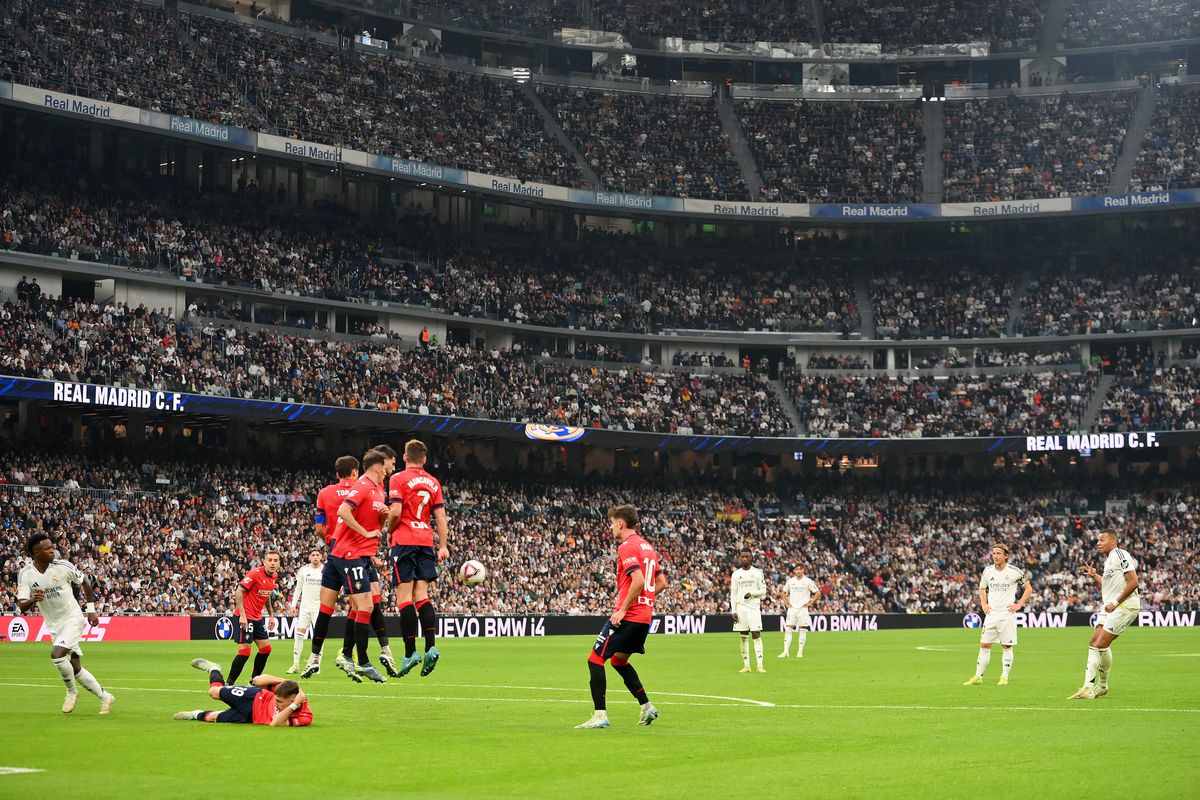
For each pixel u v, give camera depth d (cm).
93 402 6881
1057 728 1914
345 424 7975
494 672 3612
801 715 2191
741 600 3694
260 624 2588
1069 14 11069
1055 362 9919
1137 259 10231
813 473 9906
